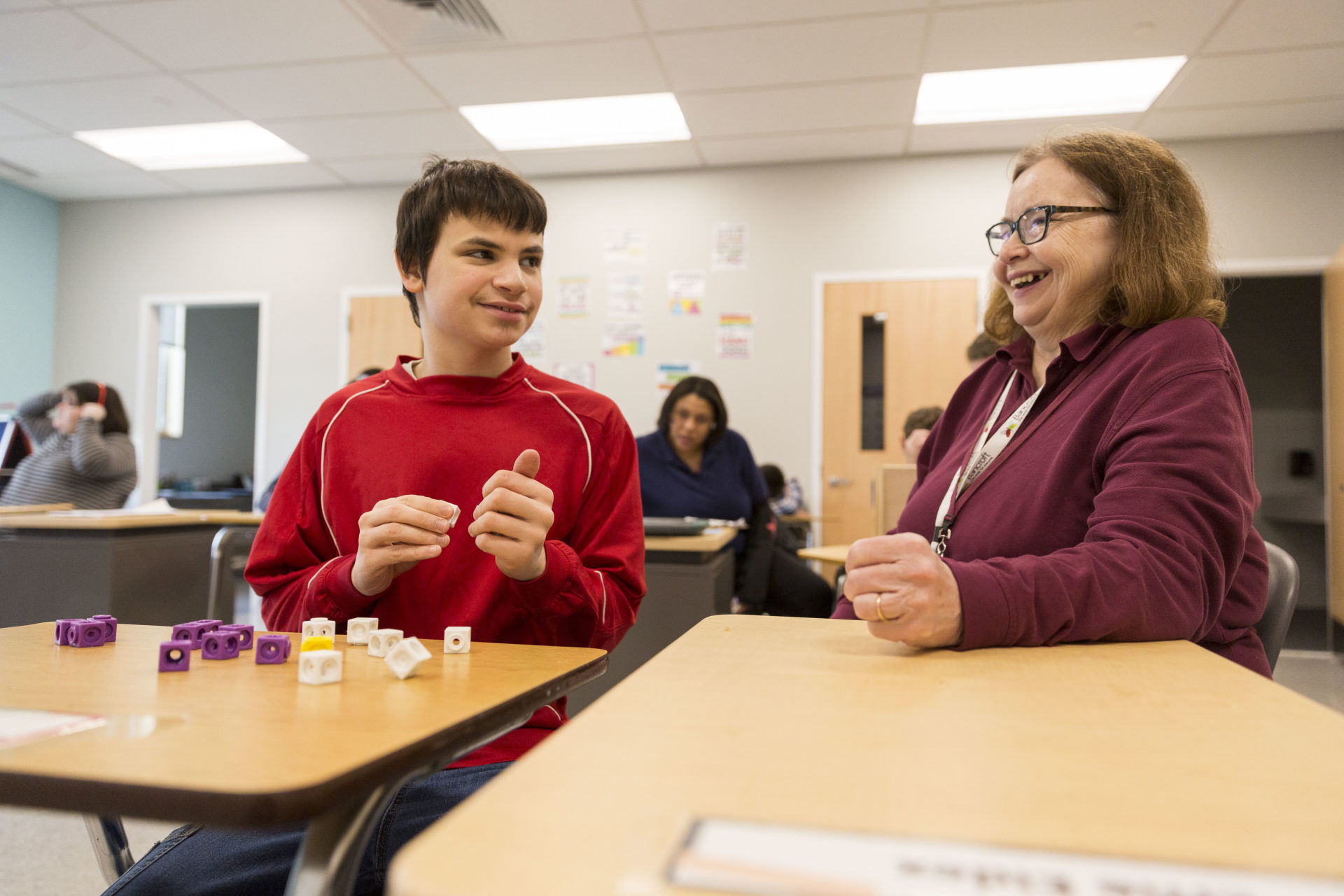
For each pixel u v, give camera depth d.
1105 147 0.93
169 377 7.53
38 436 4.16
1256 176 4.03
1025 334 1.09
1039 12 3.02
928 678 0.51
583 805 0.30
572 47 3.32
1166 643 0.64
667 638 2.22
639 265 4.63
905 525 1.08
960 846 0.25
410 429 1.05
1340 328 3.87
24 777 0.38
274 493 1.05
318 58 3.45
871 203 4.45
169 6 3.09
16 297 5.04
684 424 2.83
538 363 4.70
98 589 2.73
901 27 3.13
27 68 3.55
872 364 4.43
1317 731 0.41
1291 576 0.97
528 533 0.79
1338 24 3.06
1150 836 0.28
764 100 3.75
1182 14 3.01
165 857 0.71
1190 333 0.80
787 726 0.40
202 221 5.13
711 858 0.24
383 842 0.70
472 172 1.04
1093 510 0.81
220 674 0.61
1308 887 0.23
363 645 0.74
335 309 4.97
